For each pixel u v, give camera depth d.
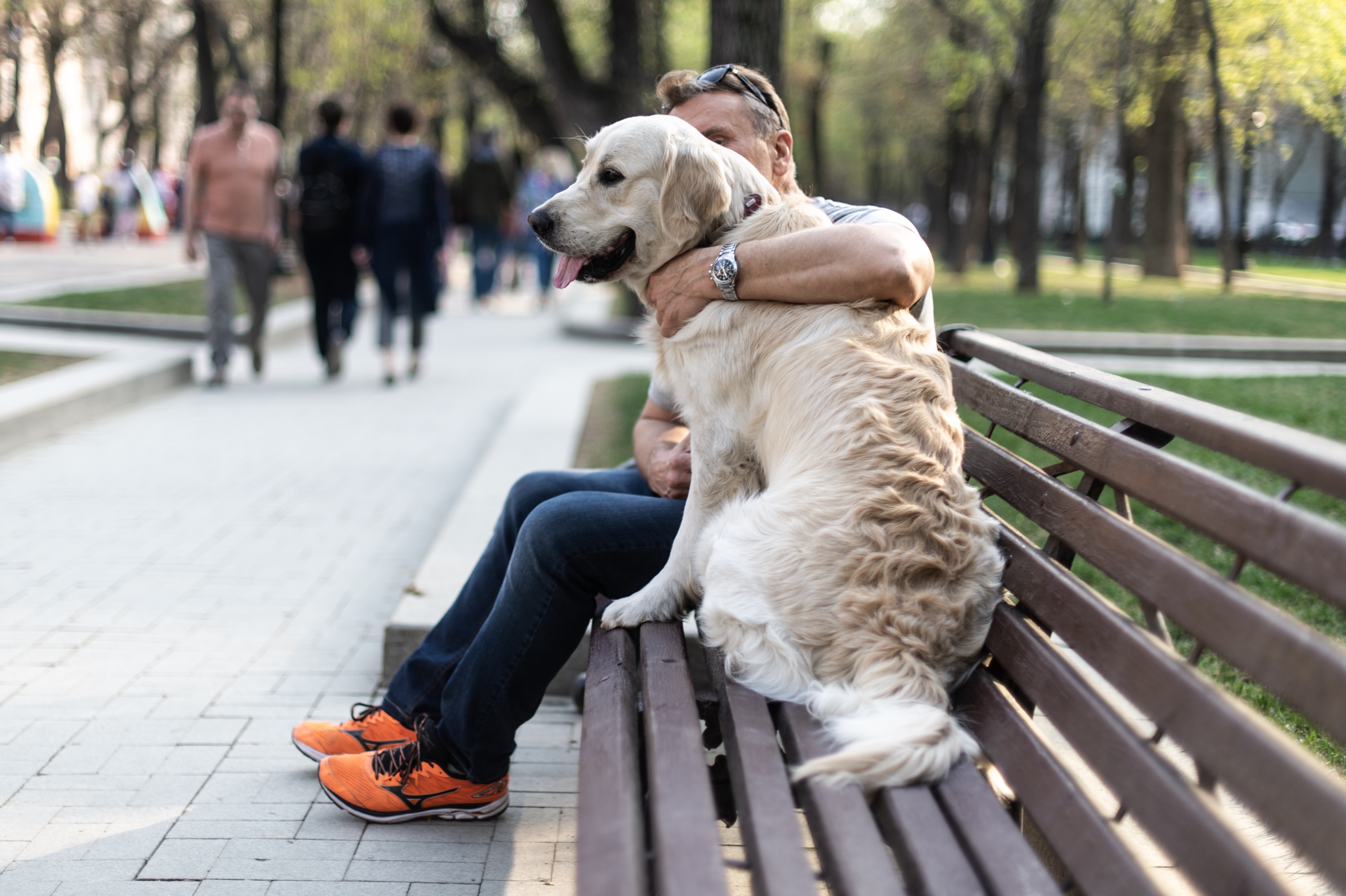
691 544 2.36
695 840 1.47
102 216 26.61
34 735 3.03
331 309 9.34
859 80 28.58
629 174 2.56
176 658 3.61
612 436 6.29
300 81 25.55
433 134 33.19
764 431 2.29
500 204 16.81
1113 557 1.67
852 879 1.40
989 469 2.40
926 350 2.22
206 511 5.40
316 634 3.85
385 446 6.98
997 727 1.78
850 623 1.89
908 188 49.03
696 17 24.55
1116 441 1.79
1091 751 1.52
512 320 15.21
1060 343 7.69
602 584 2.42
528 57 19.52
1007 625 1.93
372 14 23.42
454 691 2.48
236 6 24.61
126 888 2.33
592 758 1.77
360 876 2.40
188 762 2.91
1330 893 2.08
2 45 29.56
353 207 9.09
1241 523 1.35
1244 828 2.35
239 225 8.84
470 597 2.74
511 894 2.35
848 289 2.19
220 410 7.97
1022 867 1.45
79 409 7.23
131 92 33.41
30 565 4.51
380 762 2.61
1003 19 12.34
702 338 2.38
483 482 5.13
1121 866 1.32
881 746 1.66
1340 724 1.10
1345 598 1.12
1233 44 4.27
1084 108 10.81
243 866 2.43
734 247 2.33
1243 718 1.26
